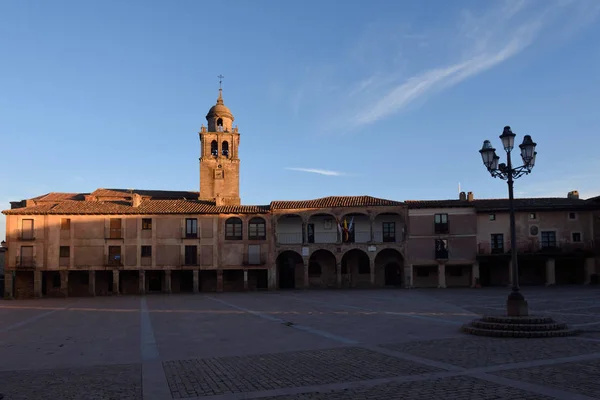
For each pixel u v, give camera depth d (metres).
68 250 55.16
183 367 13.61
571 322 21.69
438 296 42.12
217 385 11.34
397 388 10.60
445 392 10.16
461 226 56.41
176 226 56.75
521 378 11.24
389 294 46.03
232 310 32.38
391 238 59.19
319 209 58.28
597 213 54.75
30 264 54.34
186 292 57.31
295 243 57.97
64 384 11.77
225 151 71.94
